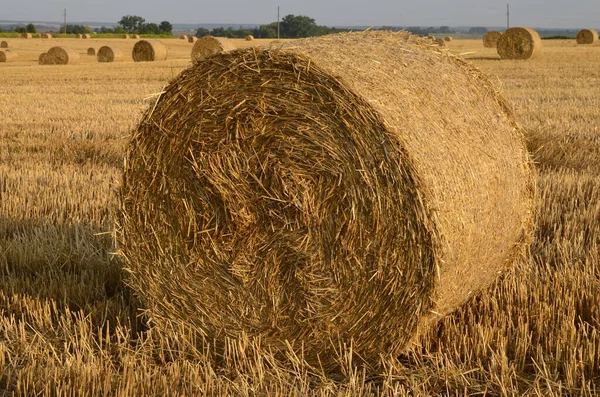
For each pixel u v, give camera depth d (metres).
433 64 5.34
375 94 4.70
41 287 6.13
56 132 14.09
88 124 15.09
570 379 4.45
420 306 4.64
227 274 5.20
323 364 5.01
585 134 12.61
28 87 24.59
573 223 7.61
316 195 4.86
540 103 17.05
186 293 5.37
